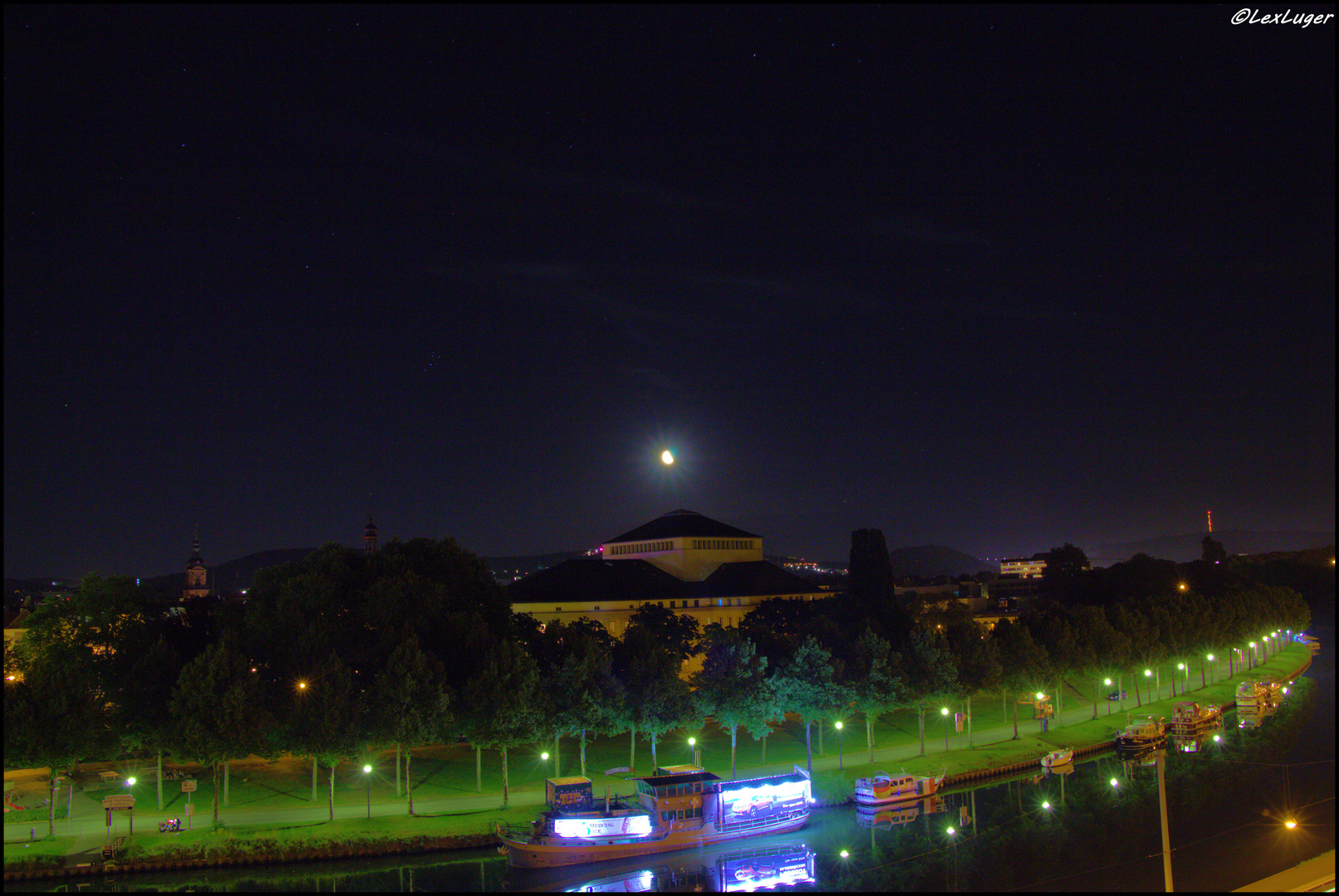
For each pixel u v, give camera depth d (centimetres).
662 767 10175
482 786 9938
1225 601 18000
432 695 9131
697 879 8069
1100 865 8069
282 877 7831
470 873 8062
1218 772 11106
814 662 10938
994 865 8200
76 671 9119
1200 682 17588
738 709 10538
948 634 13500
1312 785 10331
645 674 10381
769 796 9212
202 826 8431
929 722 13588
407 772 9144
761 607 16350
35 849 7850
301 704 8819
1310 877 7194
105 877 7669
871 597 18475
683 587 17262
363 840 8312
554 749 10912
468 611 11512
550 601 15488
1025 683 13050
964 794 10606
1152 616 16300
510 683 9662
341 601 10906
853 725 13125
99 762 10369
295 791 9531
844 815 9850
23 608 16562
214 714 8562
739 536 19112
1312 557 19712
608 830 8431
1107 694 16075
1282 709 15100
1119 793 10369
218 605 11506
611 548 19625
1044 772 11431
